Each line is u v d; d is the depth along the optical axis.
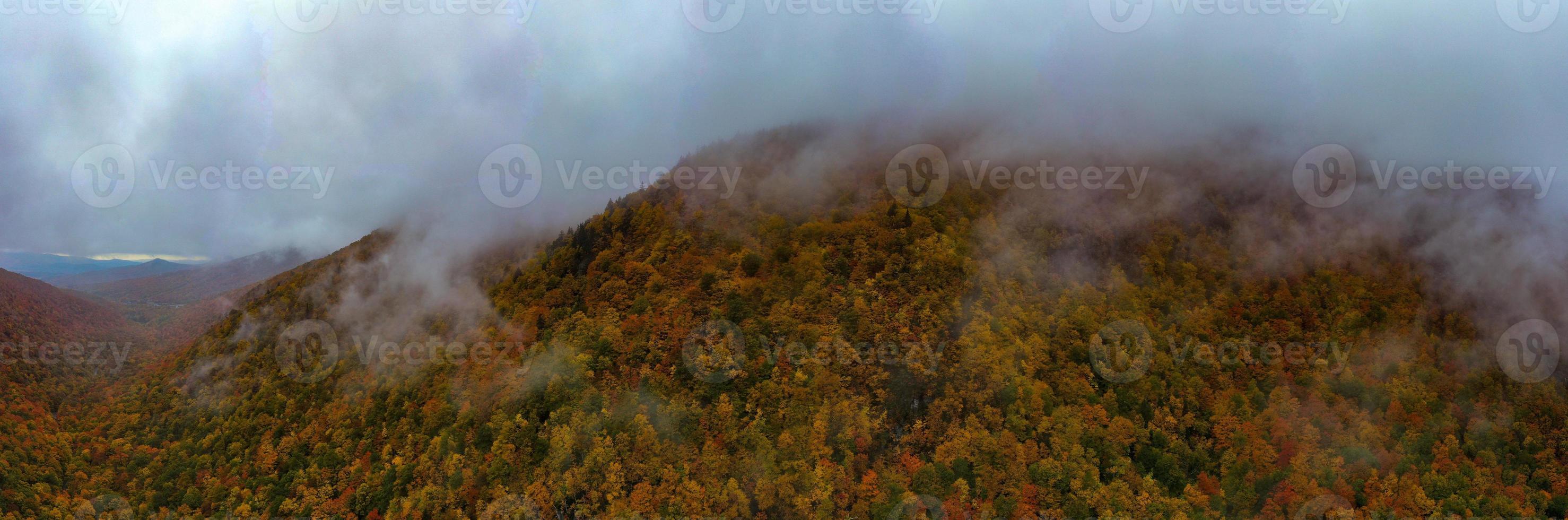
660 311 120.62
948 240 131.62
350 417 123.81
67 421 135.25
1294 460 105.31
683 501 94.19
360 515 103.44
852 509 94.25
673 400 105.62
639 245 138.25
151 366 166.38
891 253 128.62
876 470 98.25
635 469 97.75
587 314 125.00
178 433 133.75
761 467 96.88
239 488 112.94
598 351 115.25
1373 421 113.88
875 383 106.44
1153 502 96.06
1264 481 102.62
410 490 102.94
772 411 103.12
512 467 101.06
